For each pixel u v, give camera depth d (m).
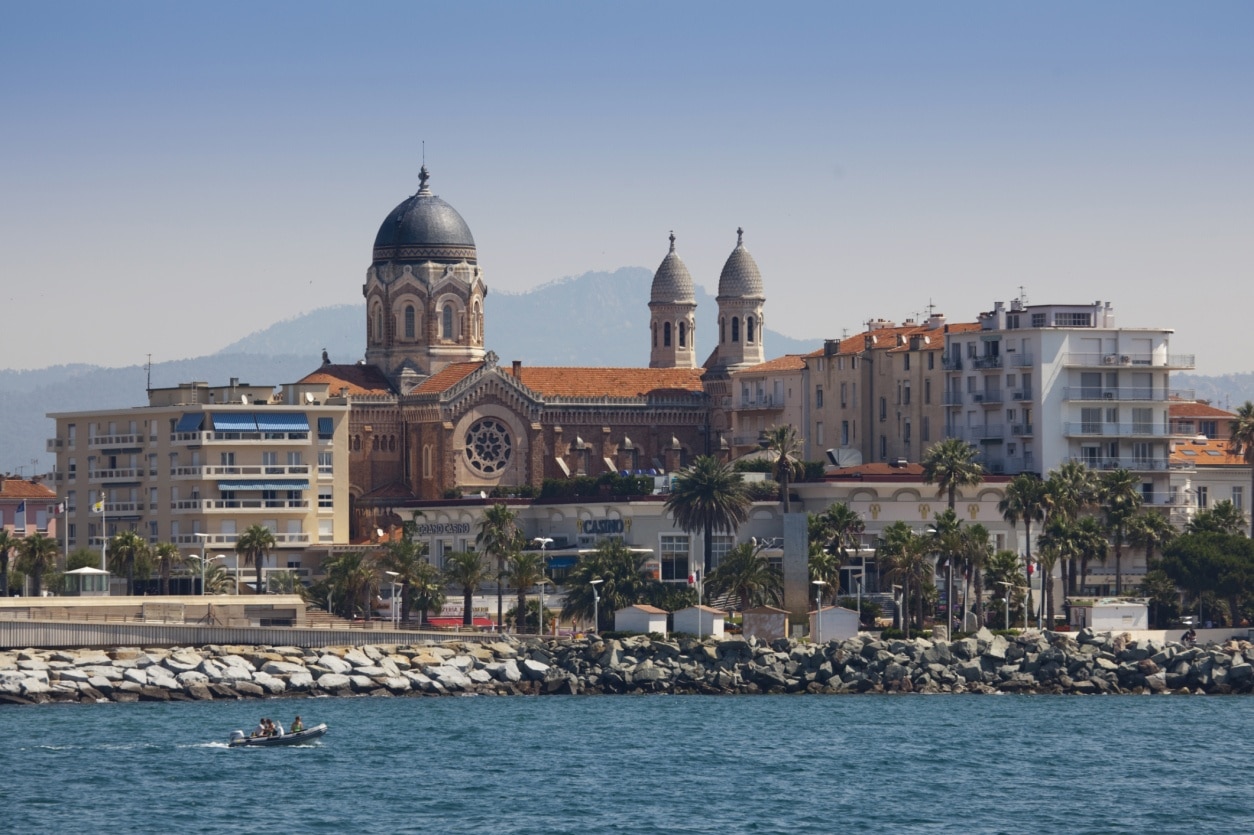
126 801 163.62
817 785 173.00
